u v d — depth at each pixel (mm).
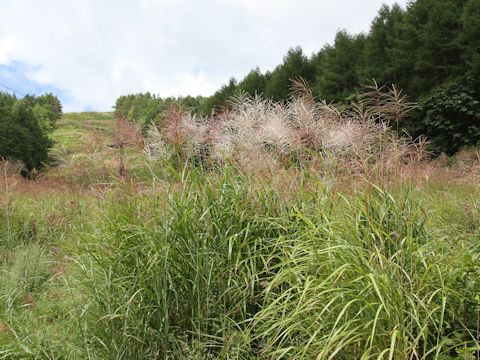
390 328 2459
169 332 3209
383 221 3209
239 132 4211
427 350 2621
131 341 3094
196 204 3605
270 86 28531
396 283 2580
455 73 20578
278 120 4230
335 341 2566
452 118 18375
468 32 20734
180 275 3330
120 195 3838
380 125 3740
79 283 3691
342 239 2988
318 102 4391
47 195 8539
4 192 8602
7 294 4434
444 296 2529
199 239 3387
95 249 3664
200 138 4141
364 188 3361
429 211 4176
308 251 3047
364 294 2568
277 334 2893
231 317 3328
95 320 3318
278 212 3822
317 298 2723
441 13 22359
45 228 7199
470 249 3574
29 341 3545
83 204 5695
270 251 3623
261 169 4055
